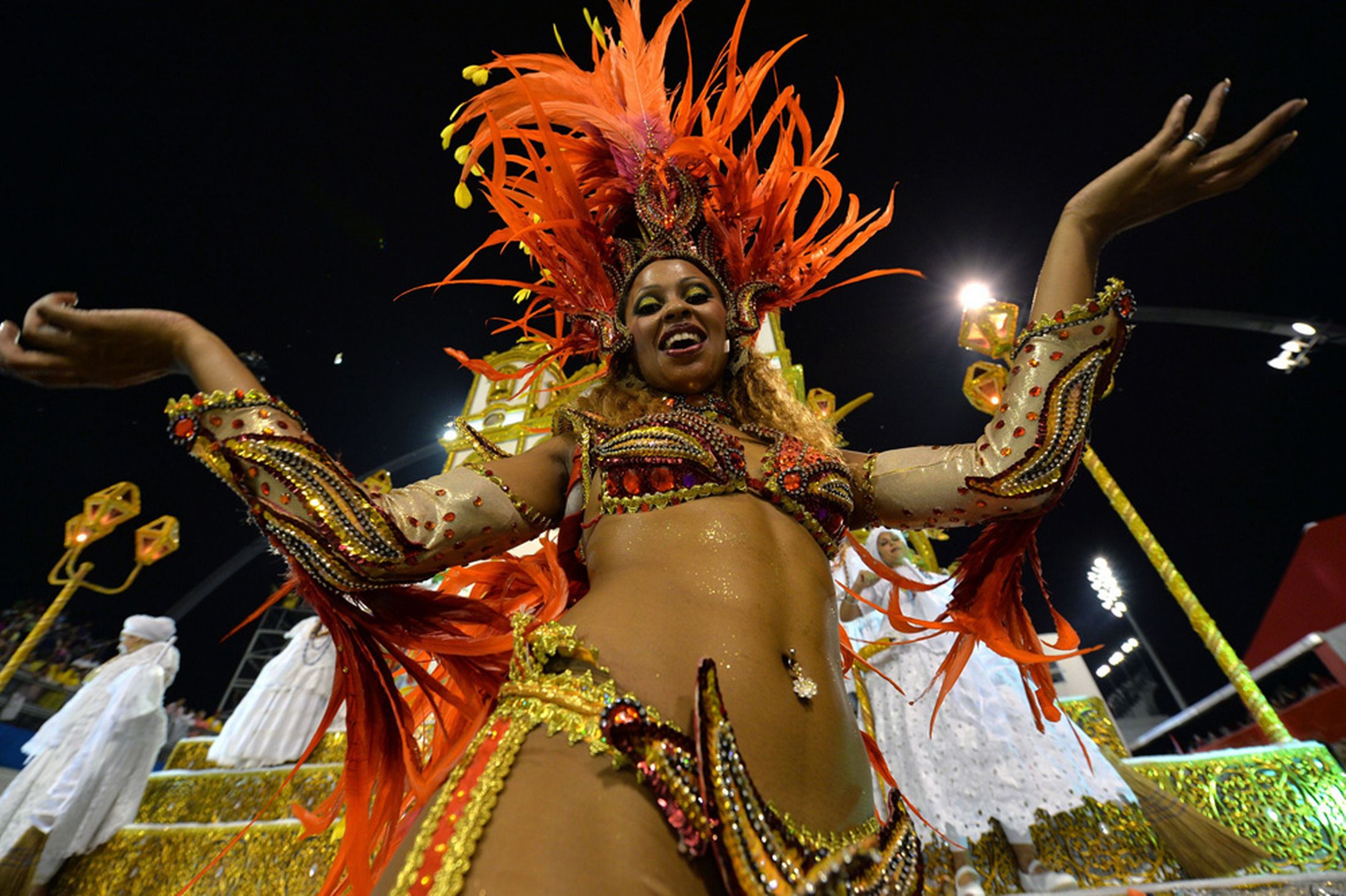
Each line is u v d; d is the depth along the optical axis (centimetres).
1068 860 297
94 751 402
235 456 100
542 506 130
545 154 183
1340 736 644
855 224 187
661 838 79
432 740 133
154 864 368
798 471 127
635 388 154
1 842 387
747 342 162
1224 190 130
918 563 436
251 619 113
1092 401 125
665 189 168
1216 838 293
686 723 90
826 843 86
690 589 106
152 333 109
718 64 195
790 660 102
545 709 91
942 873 295
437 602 125
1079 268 132
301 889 332
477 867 76
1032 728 316
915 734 322
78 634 1064
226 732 481
